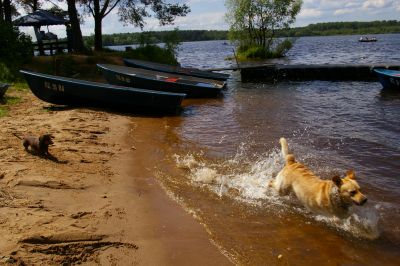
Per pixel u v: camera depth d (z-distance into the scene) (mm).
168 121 13844
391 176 8172
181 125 13180
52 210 5910
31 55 23922
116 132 11703
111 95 14570
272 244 5578
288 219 6344
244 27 49406
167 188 7453
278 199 7094
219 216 6379
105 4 31031
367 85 23891
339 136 11469
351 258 5273
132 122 13453
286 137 11492
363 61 41938
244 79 27969
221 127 12852
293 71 27781
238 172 8492
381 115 14547
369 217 6340
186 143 10789
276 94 20969
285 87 24125
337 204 6109
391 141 10805
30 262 4516
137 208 6414
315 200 6418
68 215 5801
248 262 5105
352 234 5891
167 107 14750
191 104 17781
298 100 18609
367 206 6723
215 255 5203
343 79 27016
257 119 14102
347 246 5562
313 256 5301
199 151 10023
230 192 7379
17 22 25906
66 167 7930
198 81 21109
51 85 14305
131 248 5188
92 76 23531
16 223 5328
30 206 5918
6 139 9547
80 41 28172
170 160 9203
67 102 14945
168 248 5281
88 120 12906
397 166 8758
